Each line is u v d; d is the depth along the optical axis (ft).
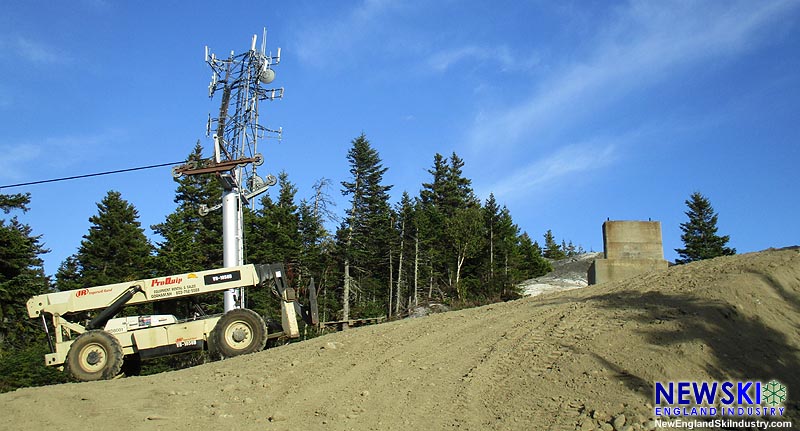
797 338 37.42
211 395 36.24
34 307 52.65
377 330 50.37
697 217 171.73
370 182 170.40
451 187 206.69
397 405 32.78
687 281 47.39
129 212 149.69
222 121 98.63
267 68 101.96
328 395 34.91
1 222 110.11
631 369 33.83
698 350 34.81
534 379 34.35
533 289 134.21
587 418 29.55
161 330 51.72
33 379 68.64
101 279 135.95
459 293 147.33
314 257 154.40
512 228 178.09
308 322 58.03
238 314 51.29
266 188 98.53
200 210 107.14
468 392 33.58
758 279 43.73
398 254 165.48
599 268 74.33
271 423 31.19
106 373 48.57
